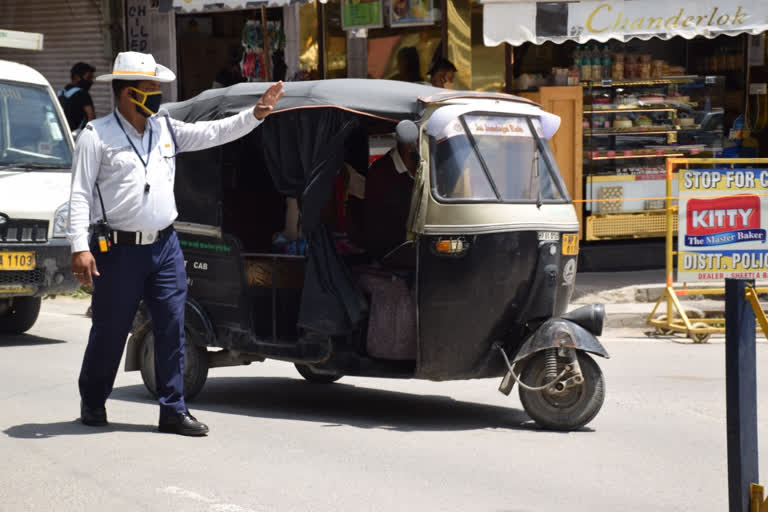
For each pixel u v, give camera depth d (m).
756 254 14.11
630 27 15.98
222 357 9.84
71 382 10.42
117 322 8.00
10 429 8.19
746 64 19.92
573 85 18.09
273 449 7.73
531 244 8.57
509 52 17.64
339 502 6.36
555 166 9.15
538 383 8.50
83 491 6.47
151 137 7.91
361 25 18.80
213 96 9.63
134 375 11.23
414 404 9.88
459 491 6.70
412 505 6.35
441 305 8.45
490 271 8.41
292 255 9.51
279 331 9.49
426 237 8.38
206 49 21.44
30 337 13.59
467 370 8.64
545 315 8.70
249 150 9.87
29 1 22.97
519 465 7.43
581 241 18.25
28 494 6.39
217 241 9.52
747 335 4.90
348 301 8.66
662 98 18.77
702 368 11.93
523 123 8.98
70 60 22.75
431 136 8.47
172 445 7.74
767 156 20.20
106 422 8.42
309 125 8.81
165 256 8.03
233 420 8.88
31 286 12.55
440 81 15.76
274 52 20.02
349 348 8.89
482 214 8.41
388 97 8.66
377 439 8.18
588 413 8.52
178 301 8.12
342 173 9.52
